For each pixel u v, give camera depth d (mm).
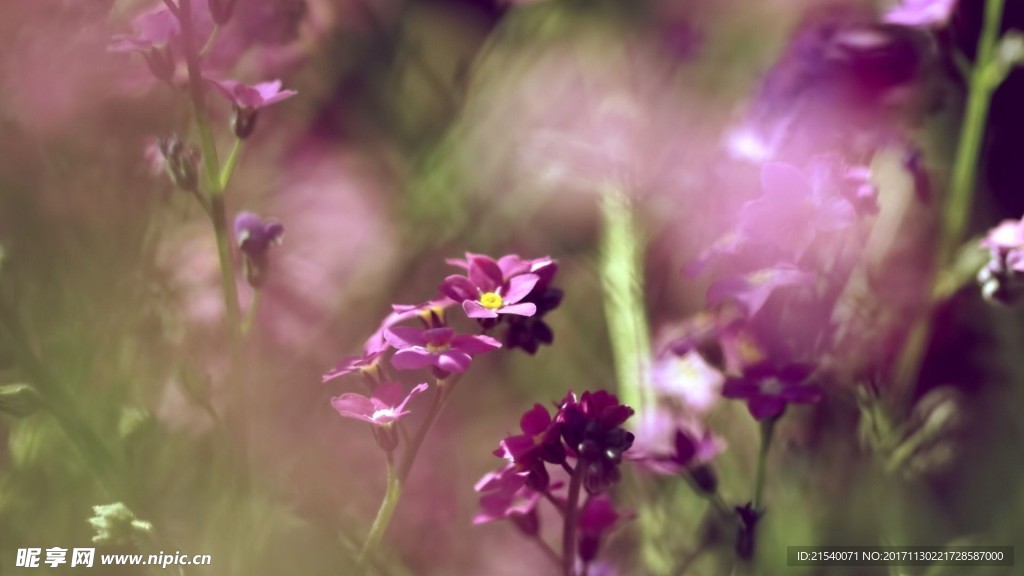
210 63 387
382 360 350
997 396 417
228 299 349
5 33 381
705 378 395
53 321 379
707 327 368
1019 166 439
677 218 413
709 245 395
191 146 366
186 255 398
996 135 439
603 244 427
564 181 435
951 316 417
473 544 407
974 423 415
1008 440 413
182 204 403
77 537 372
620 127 418
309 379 400
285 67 422
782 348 359
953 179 423
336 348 412
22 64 381
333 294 417
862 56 386
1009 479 410
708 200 396
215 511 359
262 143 437
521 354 436
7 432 388
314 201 437
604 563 384
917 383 419
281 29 404
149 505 358
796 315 360
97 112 385
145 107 388
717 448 366
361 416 339
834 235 360
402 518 399
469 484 415
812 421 395
